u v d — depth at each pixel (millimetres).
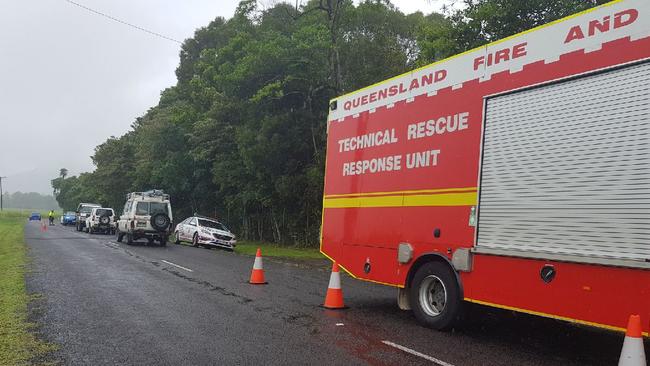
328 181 10469
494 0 15930
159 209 25656
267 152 26109
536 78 6352
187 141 38750
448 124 7559
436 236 7555
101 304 9133
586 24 5855
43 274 12898
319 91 26516
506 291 6445
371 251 8898
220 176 32812
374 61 25125
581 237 5629
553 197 5980
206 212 41500
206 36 52906
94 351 6191
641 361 4684
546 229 6016
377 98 9156
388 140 8734
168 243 28062
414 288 7957
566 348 6805
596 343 7125
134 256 18703
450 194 7391
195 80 33531
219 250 24703
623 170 5297
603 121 5551
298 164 27234
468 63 7363
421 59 19781
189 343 6645
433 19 27188
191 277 13164
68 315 8156
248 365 5758
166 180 40656
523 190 6344
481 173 6930
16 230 38969
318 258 21156
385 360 6027
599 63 5660
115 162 58500
